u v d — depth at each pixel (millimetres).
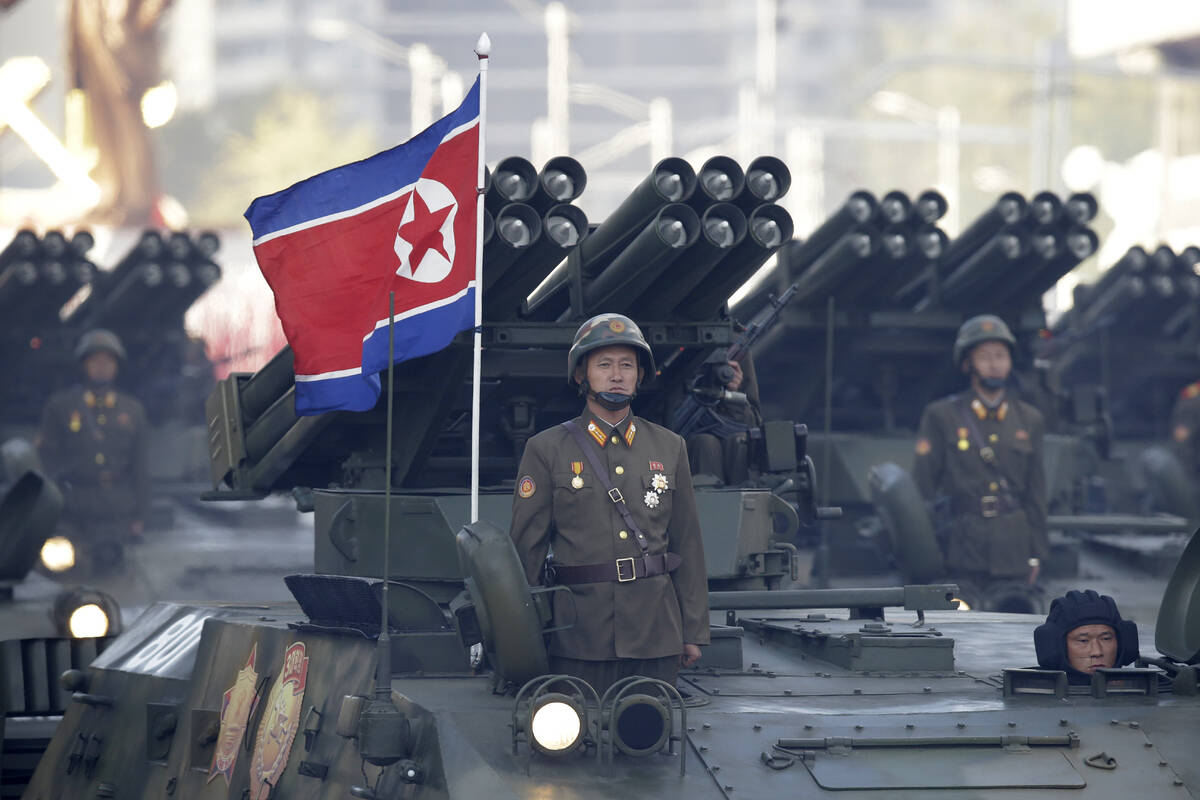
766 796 25781
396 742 27656
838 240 62562
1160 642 33406
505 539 28359
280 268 36906
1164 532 63688
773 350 65500
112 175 177875
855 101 166625
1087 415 70500
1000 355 59188
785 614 41281
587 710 27438
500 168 35719
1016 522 58281
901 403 69062
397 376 37781
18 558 51750
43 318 85000
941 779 26500
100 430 75562
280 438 42125
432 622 32375
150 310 85875
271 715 33344
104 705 40750
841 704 29562
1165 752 27578
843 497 63375
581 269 37938
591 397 30875
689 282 37062
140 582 68750
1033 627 39688
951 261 66000
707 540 36281
